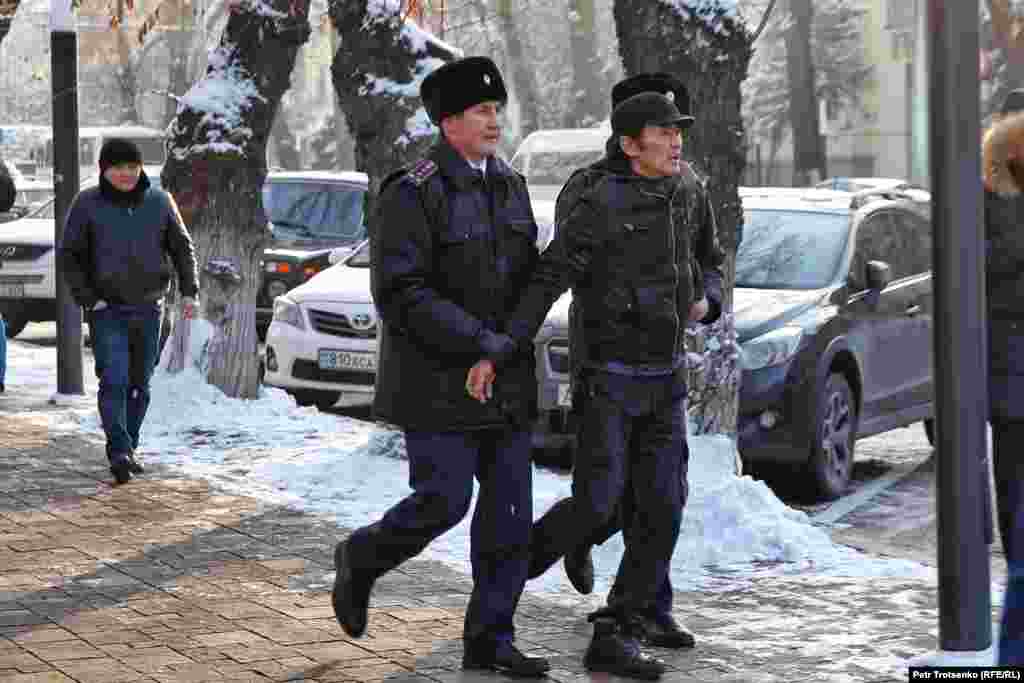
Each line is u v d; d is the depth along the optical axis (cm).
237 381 1866
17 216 3378
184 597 1052
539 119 7956
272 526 1270
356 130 1563
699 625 1005
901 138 8256
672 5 1356
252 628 978
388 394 884
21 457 1573
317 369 1997
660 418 914
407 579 1105
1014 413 952
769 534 1195
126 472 1440
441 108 877
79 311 1986
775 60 8412
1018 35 4912
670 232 902
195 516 1307
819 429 1527
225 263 1844
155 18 2003
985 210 948
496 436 891
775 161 8400
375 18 1548
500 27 7288
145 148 4850
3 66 8000
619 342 896
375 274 873
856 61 8350
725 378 1374
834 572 1152
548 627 996
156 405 1772
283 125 7806
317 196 2623
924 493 1568
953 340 829
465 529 1254
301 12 1861
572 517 906
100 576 1108
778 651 941
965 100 820
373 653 926
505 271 886
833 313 1584
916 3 7819
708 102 1357
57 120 1977
